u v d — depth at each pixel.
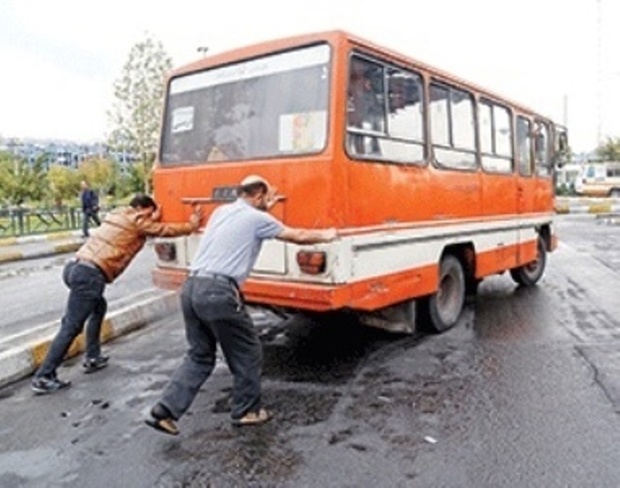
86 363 6.02
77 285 5.45
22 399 5.27
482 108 7.80
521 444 4.14
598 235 18.80
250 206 4.61
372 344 6.73
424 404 4.91
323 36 5.31
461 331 7.21
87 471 3.92
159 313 8.34
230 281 4.36
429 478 3.71
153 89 28.30
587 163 51.31
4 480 3.82
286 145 5.50
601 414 4.61
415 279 6.34
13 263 14.87
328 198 5.14
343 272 5.22
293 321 7.76
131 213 5.69
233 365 4.54
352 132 5.35
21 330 7.68
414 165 6.25
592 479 3.66
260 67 5.75
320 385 5.40
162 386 5.53
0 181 27.44
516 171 8.92
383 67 5.79
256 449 4.16
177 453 4.14
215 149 6.08
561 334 6.99
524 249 9.43
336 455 4.04
